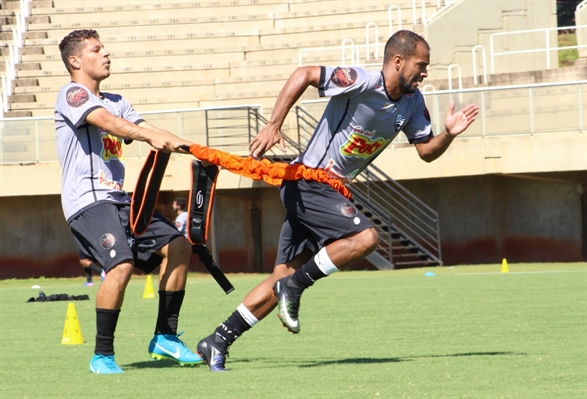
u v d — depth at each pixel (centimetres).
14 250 4678
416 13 6044
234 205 4719
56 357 1376
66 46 1238
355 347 1414
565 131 4138
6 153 4494
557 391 983
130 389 1050
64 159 1212
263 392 1006
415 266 4488
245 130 4391
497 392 980
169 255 1261
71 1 6744
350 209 1125
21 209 4684
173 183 4431
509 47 5675
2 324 1952
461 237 4541
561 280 2862
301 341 1509
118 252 1185
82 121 1184
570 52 7400
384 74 1113
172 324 1273
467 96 4238
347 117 1125
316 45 5938
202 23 6456
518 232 4494
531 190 4466
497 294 2380
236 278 3975
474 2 5566
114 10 6612
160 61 6194
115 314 1199
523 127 4194
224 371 1180
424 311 1977
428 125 1204
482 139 4250
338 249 1116
